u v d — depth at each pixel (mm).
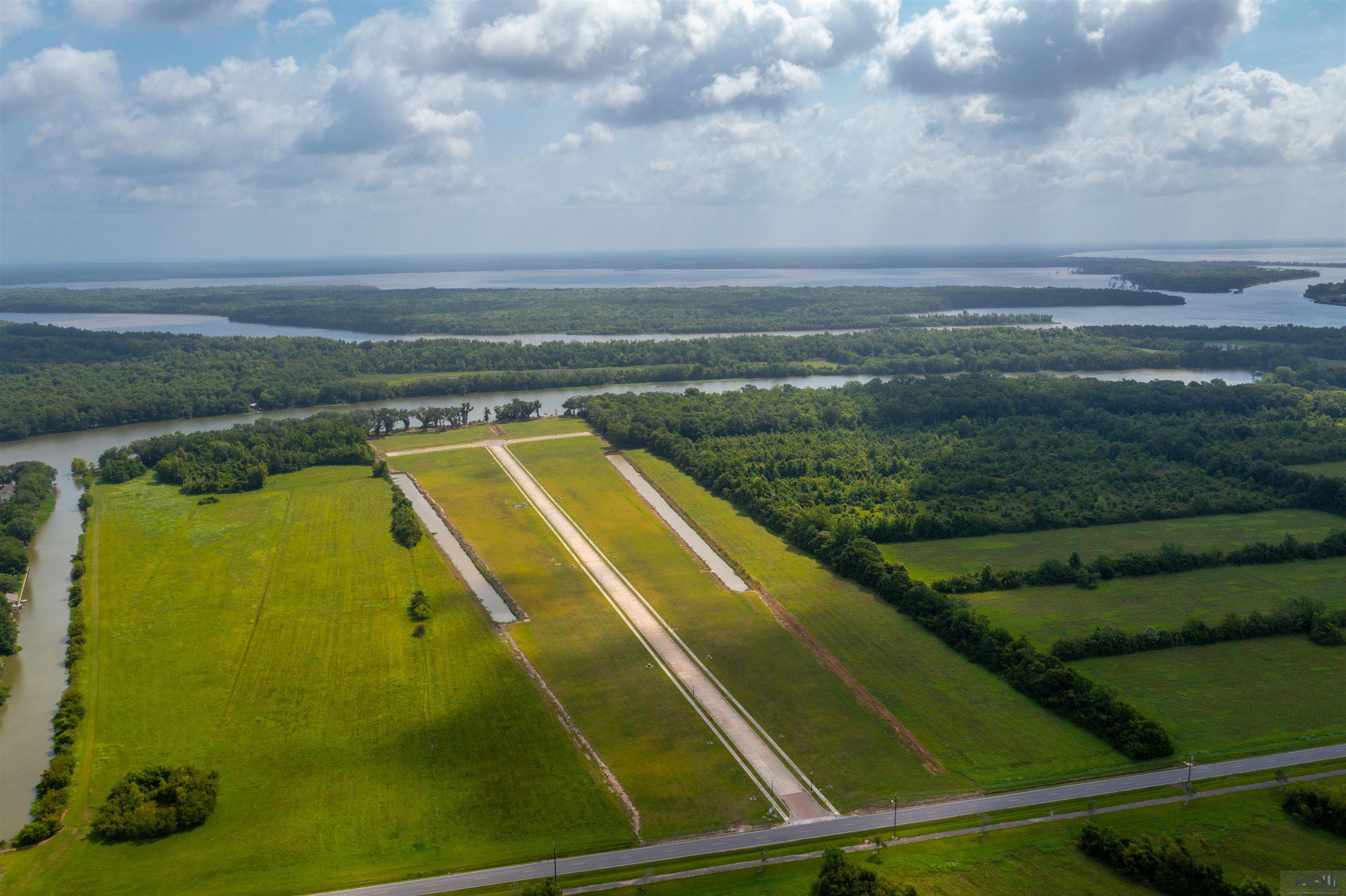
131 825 133500
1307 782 139500
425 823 135750
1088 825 127125
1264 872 120938
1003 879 121500
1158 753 148750
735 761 151000
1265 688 168375
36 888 123438
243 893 121688
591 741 157125
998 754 151500
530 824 135375
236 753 153875
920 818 135250
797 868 125062
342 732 159875
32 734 163375
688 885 121875
